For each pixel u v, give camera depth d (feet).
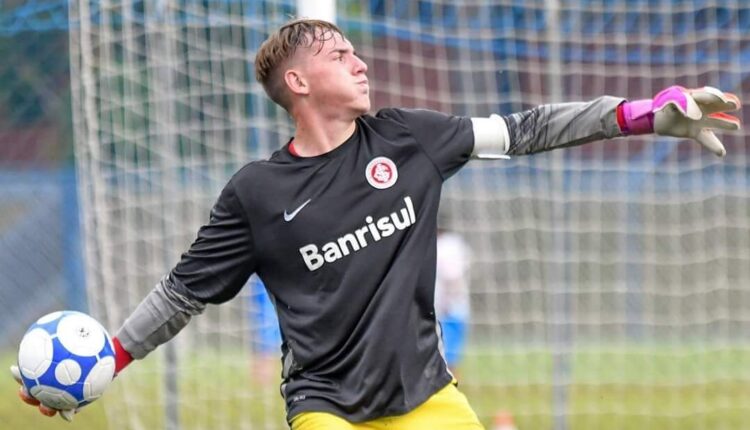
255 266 47.62
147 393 95.55
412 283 45.78
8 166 108.88
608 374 115.96
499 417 89.40
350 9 112.47
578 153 107.86
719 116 45.29
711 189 122.11
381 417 45.39
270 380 92.58
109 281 79.97
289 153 47.55
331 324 45.78
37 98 108.78
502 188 108.47
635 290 120.37
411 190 46.47
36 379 48.11
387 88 116.67
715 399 109.40
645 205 120.26
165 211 84.58
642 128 45.80
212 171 91.25
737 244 127.75
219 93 87.25
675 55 114.11
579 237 129.18
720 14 112.78
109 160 86.89
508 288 121.70
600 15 104.94
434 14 114.62
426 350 46.06
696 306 127.65
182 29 90.84
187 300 47.91
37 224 108.78
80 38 82.94
